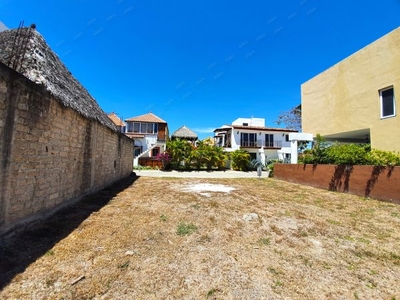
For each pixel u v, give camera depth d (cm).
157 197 670
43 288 203
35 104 355
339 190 845
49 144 405
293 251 318
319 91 1196
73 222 386
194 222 429
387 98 849
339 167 852
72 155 512
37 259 252
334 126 1093
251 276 247
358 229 421
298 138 1191
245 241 348
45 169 393
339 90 1065
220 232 382
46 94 388
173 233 365
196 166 2273
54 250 276
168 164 2198
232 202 630
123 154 1130
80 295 198
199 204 587
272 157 2703
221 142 3203
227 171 2217
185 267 259
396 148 796
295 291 223
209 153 2264
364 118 931
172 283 226
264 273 255
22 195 327
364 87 932
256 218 472
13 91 300
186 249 308
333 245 344
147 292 209
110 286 214
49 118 402
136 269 248
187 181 1203
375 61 885
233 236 367
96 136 685
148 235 350
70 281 217
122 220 417
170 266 260
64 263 249
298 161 1164
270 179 1341
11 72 294
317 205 621
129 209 502
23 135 326
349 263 288
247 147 2659
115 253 282
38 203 373
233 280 238
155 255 285
